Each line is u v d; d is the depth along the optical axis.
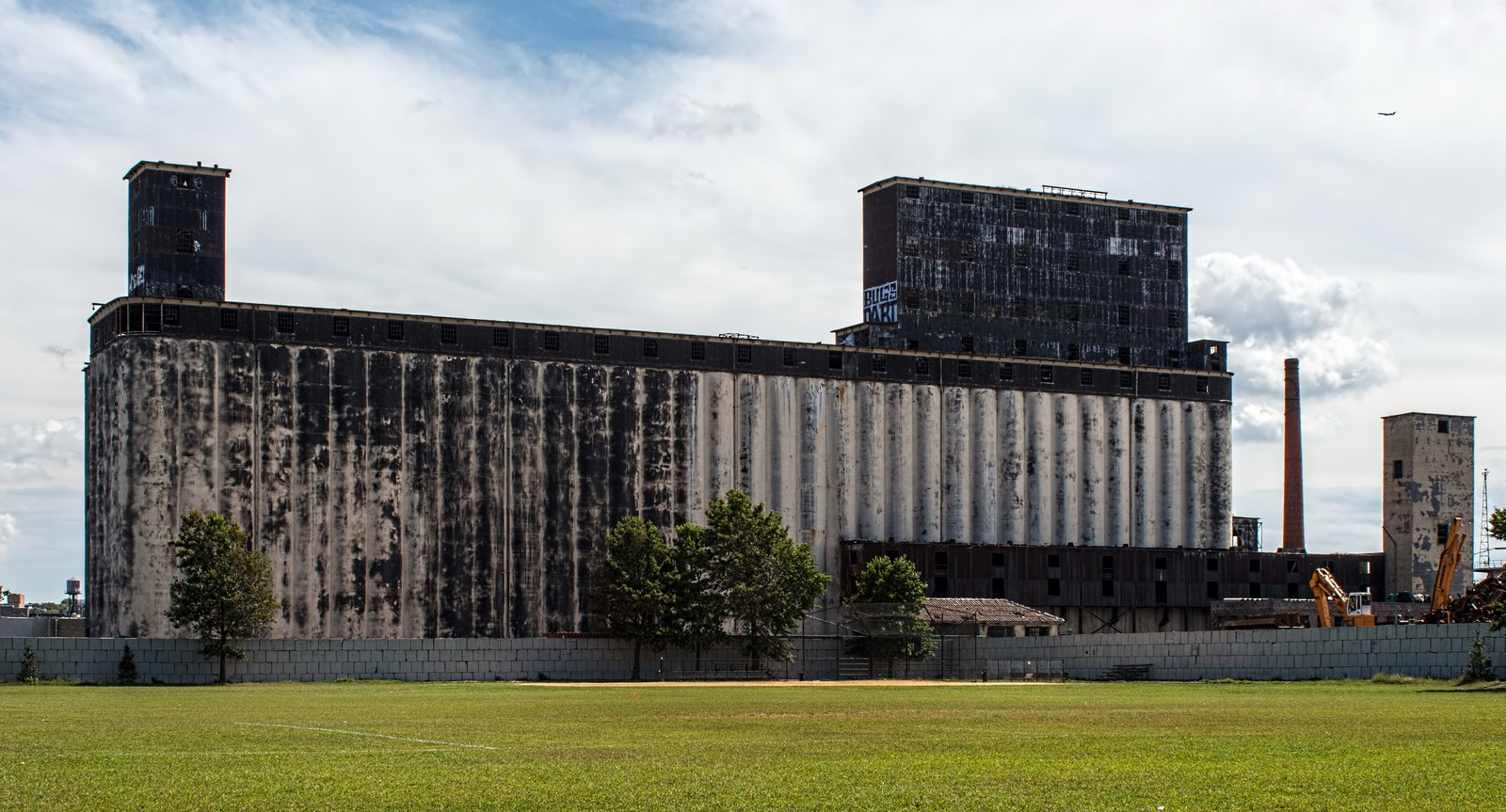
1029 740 39.50
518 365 144.38
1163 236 178.12
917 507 159.50
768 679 124.00
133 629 130.50
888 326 163.75
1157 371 171.25
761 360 154.25
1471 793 27.48
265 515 135.38
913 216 165.88
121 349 133.62
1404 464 170.25
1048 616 136.88
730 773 30.95
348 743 39.19
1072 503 165.62
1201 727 44.19
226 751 36.62
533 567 142.88
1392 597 170.62
